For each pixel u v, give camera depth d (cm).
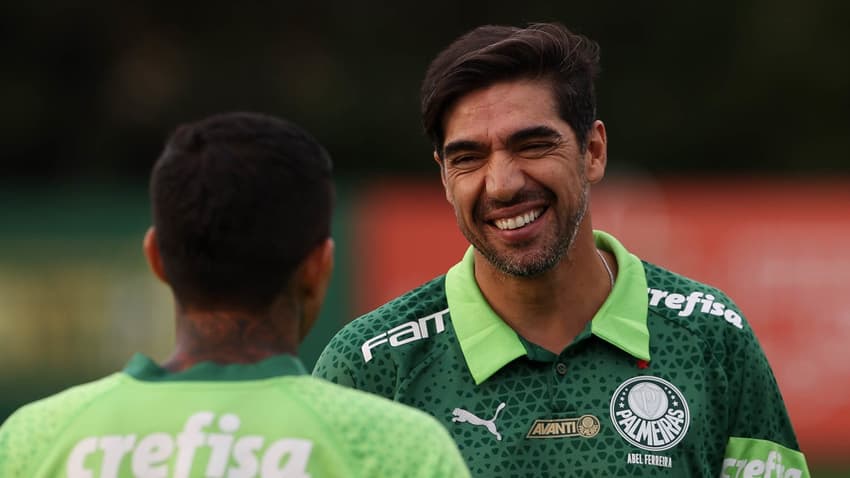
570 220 1073
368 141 7356
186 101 7331
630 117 7462
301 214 795
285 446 768
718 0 7488
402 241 3869
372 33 7575
